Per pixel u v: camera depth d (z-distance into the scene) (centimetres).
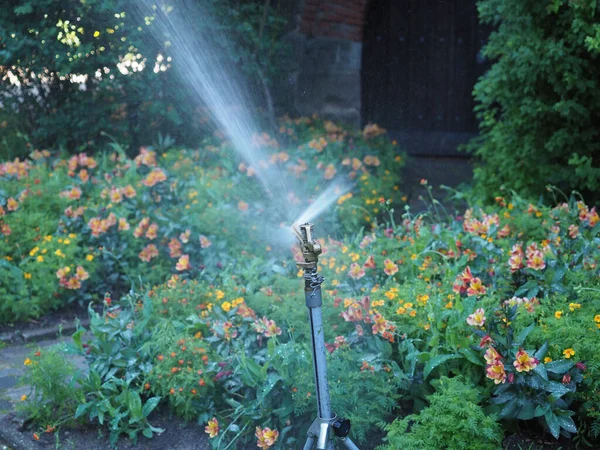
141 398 384
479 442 304
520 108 625
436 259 450
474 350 340
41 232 575
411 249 458
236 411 347
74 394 372
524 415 319
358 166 676
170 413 380
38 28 753
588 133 618
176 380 364
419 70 1152
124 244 558
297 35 916
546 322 344
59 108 794
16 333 500
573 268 402
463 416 307
